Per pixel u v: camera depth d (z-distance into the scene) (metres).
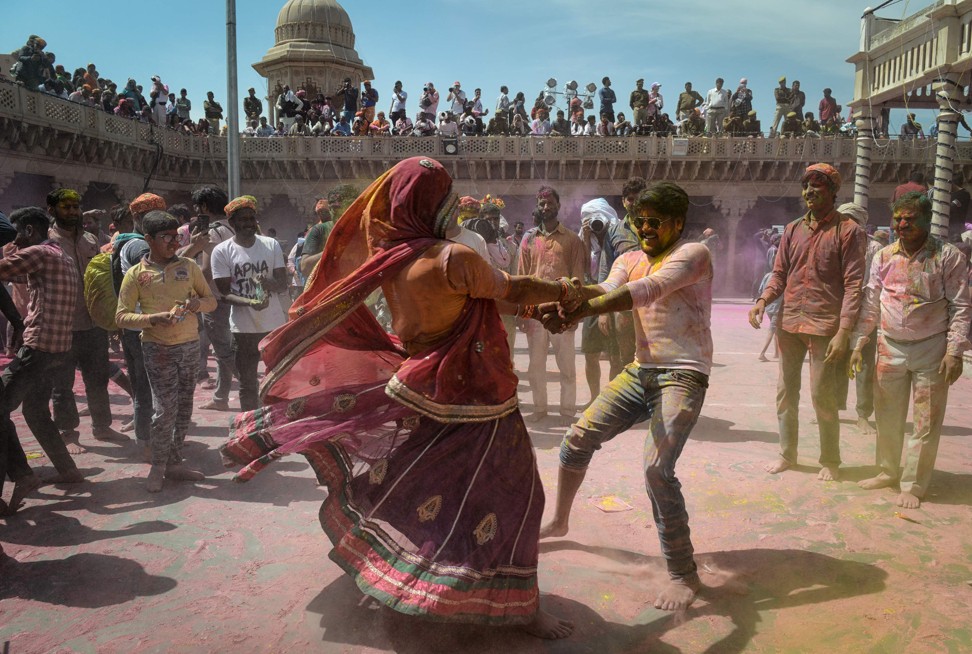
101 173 22.53
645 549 3.56
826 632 2.78
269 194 28.72
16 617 2.89
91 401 5.46
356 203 2.77
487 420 2.67
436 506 2.60
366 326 2.93
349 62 37.97
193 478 4.56
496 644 2.69
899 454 4.37
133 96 24.80
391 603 2.48
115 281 5.11
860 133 16.61
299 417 2.86
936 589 3.10
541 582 3.19
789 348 4.64
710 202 30.34
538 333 6.09
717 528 3.80
